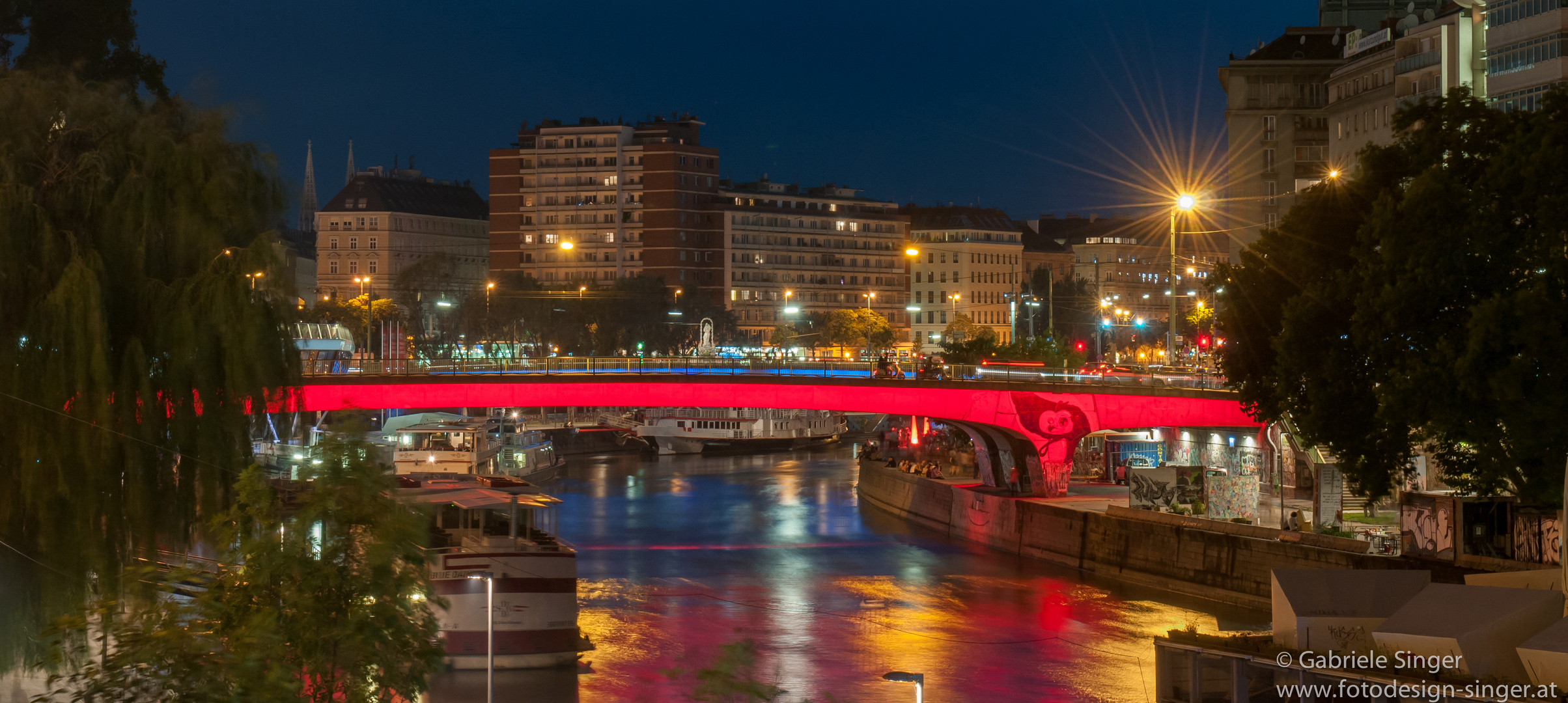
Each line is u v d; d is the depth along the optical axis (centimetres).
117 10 7856
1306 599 3656
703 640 6331
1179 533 7469
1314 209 5866
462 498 5934
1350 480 5559
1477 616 3328
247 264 4175
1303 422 5600
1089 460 10906
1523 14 10331
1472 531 5812
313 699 2727
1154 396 9275
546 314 19700
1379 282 5169
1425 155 5369
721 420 17388
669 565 8450
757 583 7844
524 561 5559
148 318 4072
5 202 3919
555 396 9069
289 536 2794
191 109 4425
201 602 2667
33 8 7638
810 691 5434
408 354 16975
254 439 4231
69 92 4238
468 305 19688
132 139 4225
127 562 3903
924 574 8175
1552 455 4653
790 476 14450
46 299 3881
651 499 12125
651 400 9238
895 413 9462
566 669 5600
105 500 3850
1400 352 5112
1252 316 6141
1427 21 13475
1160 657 3781
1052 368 10175
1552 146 4712
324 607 2750
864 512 11325
